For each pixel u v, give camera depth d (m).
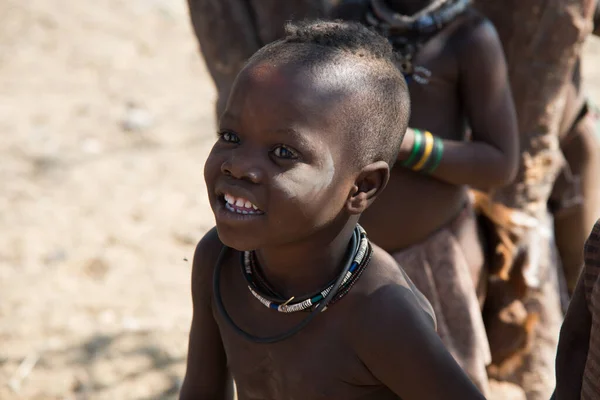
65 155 9.41
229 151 2.25
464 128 3.56
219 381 2.89
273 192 2.20
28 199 8.45
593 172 4.36
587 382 2.20
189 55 12.62
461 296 3.49
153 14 13.75
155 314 6.62
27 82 11.30
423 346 2.35
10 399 5.44
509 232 3.92
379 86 2.32
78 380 5.64
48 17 13.05
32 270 7.18
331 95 2.22
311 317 2.40
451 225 3.59
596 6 3.96
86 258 7.43
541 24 3.77
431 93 3.35
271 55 2.27
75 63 11.97
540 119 3.87
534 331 3.97
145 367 5.81
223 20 3.77
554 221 4.48
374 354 2.39
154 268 7.38
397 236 3.45
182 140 9.99
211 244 2.71
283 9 3.69
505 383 4.03
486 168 3.36
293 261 2.43
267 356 2.53
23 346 5.99
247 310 2.56
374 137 2.33
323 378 2.46
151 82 11.62
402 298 2.39
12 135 9.75
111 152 9.59
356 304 2.41
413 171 3.37
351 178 2.32
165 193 8.73
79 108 10.60
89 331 6.25
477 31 3.31
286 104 2.18
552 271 4.07
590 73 11.59
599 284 2.15
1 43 12.36
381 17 3.36
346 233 2.42
